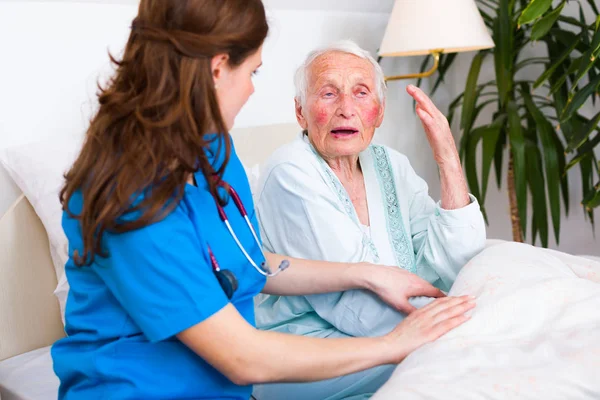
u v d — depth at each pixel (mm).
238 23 926
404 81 2988
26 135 1746
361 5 2680
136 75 920
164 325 937
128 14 1931
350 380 1301
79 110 1839
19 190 1728
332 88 1405
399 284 1294
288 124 2281
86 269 1035
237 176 1185
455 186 1422
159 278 932
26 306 1691
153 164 887
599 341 978
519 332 1053
